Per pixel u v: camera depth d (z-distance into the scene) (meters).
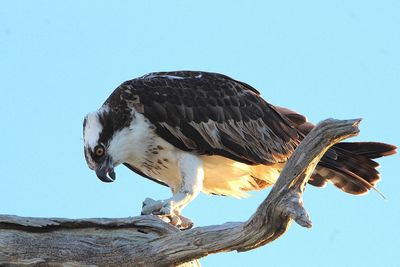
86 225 10.41
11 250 10.30
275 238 8.97
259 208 8.69
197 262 10.71
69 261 10.25
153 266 9.94
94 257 10.22
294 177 8.50
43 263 10.28
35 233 10.45
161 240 9.91
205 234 9.41
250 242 9.10
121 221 10.36
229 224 9.32
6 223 10.41
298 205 8.34
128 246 10.15
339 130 8.27
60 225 10.44
